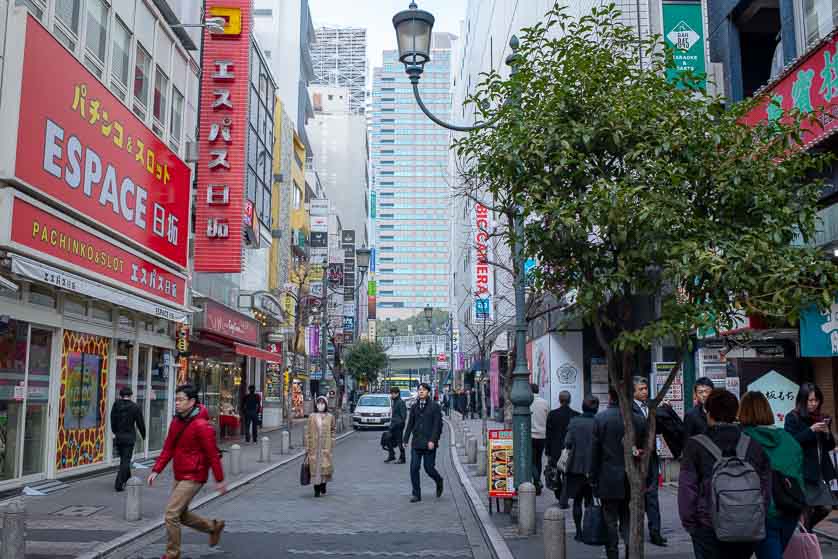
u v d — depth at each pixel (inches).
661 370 577.6
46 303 564.4
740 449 207.8
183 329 848.9
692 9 604.7
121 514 452.1
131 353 735.7
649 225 236.5
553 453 454.9
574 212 244.4
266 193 1360.7
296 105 2267.5
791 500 225.6
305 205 2090.3
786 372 495.8
